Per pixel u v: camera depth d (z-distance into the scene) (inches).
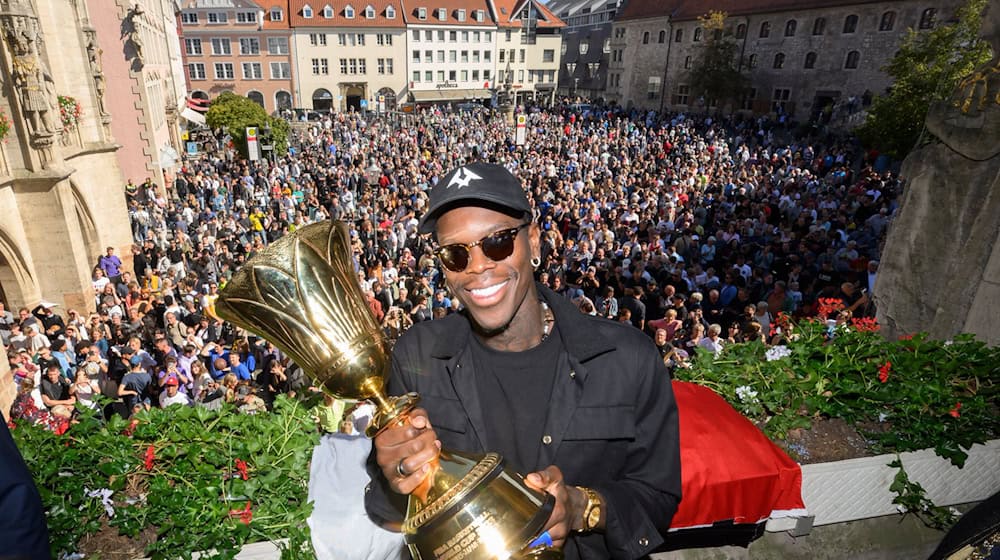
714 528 120.3
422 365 70.8
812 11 1781.5
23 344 378.0
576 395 66.9
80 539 110.2
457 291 64.0
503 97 1768.0
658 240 550.3
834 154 1218.6
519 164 1098.1
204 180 928.3
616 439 66.9
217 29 2514.8
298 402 128.7
